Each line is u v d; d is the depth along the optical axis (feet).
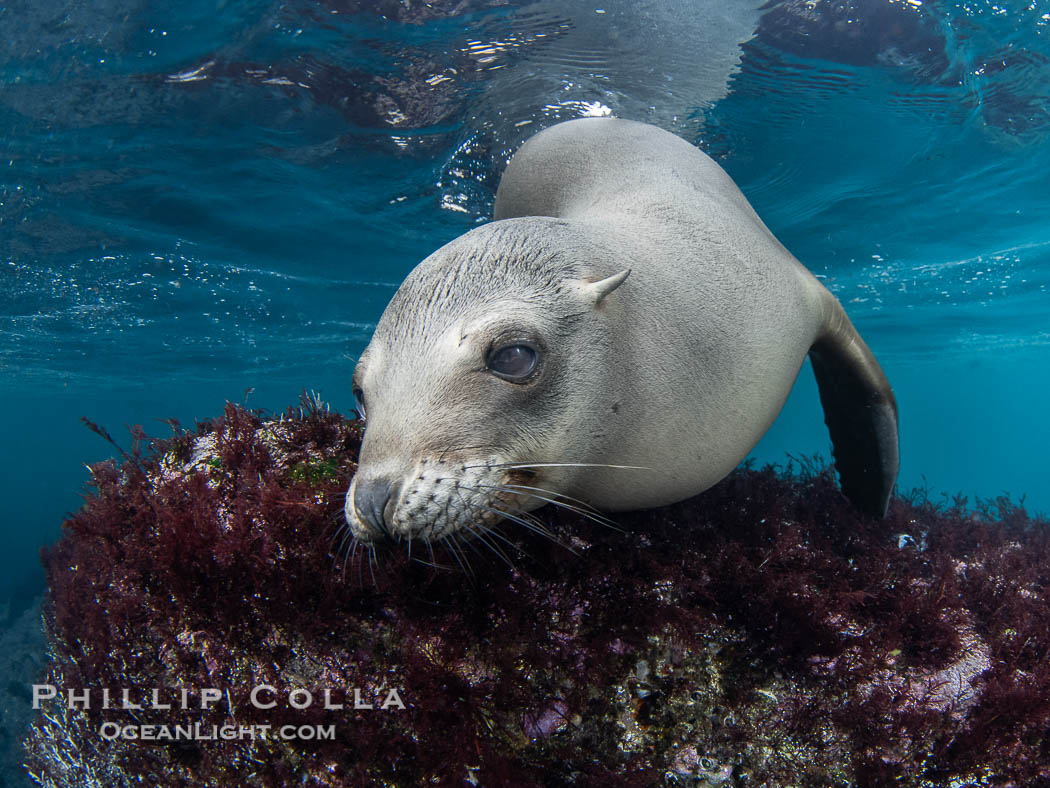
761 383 2.36
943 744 1.99
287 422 2.65
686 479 2.27
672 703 2.04
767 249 2.66
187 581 1.94
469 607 1.97
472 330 1.78
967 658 2.26
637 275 2.16
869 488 3.03
